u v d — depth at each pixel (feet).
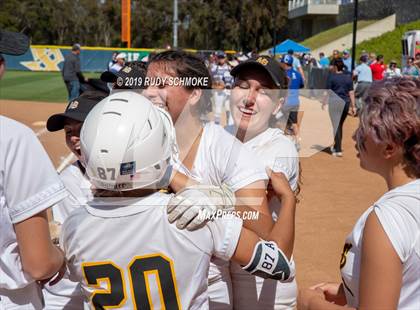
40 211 5.33
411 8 116.67
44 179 5.36
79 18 234.17
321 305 5.70
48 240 5.46
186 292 5.43
